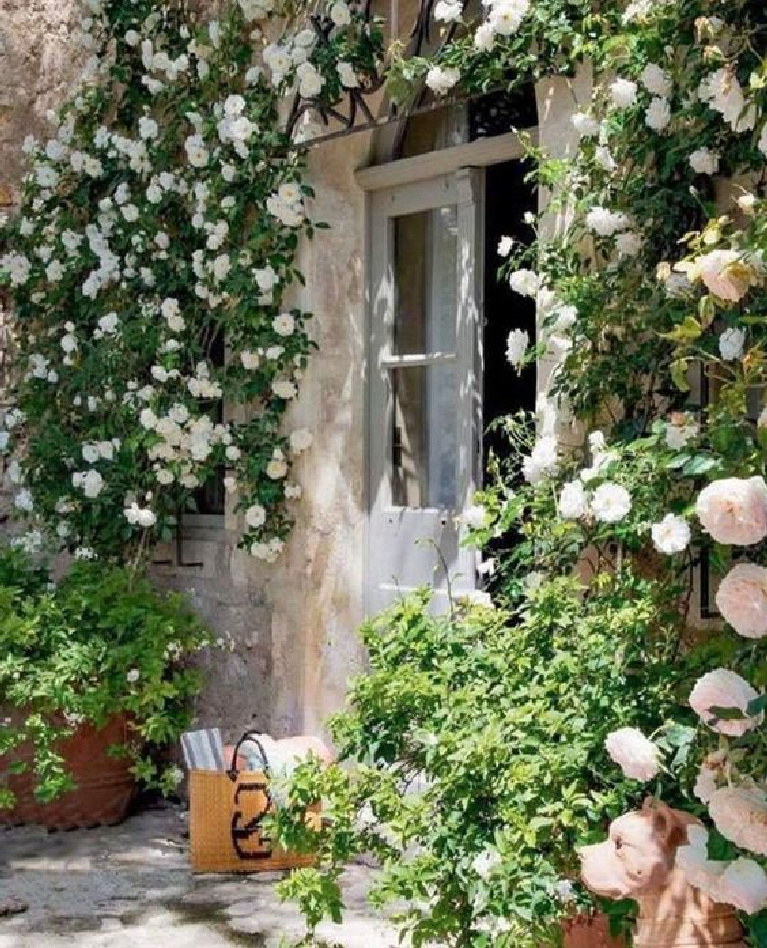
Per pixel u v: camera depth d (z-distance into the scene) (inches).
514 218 242.7
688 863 123.8
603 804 139.3
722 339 147.6
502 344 239.3
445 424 227.5
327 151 237.1
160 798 264.7
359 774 159.3
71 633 241.8
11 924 193.5
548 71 191.0
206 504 263.4
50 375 279.9
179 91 259.8
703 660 146.4
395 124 239.1
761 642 134.4
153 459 258.2
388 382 236.5
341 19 223.1
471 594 186.2
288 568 239.0
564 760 141.5
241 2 242.2
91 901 203.5
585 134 180.5
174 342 249.4
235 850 217.0
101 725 239.9
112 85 276.2
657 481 157.6
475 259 222.1
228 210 240.4
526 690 150.2
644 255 175.6
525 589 171.3
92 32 279.0
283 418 239.8
